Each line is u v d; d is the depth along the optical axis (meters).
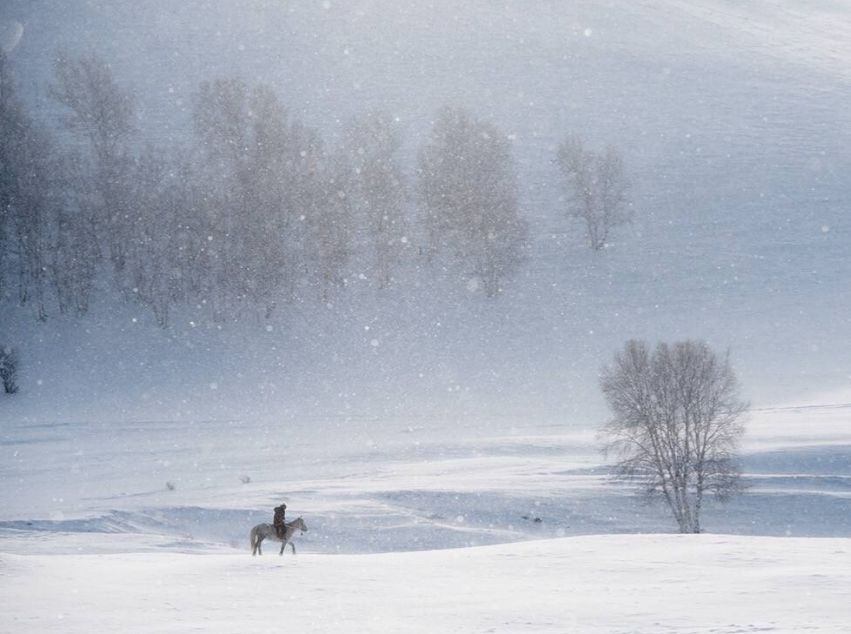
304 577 61.28
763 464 176.00
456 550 78.69
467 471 181.88
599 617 41.41
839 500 153.62
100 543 118.19
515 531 143.25
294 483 174.12
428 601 49.44
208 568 66.88
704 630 37.00
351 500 154.62
